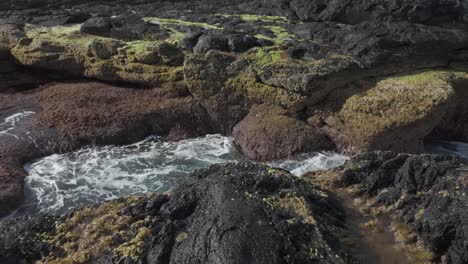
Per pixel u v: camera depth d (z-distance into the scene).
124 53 21.03
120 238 10.73
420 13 21.39
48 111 19.61
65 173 16.80
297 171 16.75
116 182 16.34
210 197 10.88
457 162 12.45
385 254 10.78
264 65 19.03
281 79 18.50
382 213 11.96
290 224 10.17
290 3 24.75
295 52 19.61
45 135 18.34
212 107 19.55
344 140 17.84
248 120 18.91
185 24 23.48
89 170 16.98
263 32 21.98
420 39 19.41
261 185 11.24
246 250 9.52
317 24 22.23
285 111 18.67
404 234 11.30
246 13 25.78
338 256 9.93
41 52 21.66
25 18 25.44
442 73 19.05
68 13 25.73
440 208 11.03
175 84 20.23
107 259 10.28
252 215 10.13
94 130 18.67
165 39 21.77
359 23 22.12
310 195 11.58
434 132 19.39
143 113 19.33
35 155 17.75
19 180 16.14
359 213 12.02
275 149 17.77
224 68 19.53
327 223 11.06
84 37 22.55
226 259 9.41
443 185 11.50
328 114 18.38
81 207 11.99
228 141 19.09
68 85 21.56
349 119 17.84
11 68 22.42
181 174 16.80
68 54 21.61
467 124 19.50
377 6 21.94
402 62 19.31
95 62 21.25
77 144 18.30
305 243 9.98
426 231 11.01
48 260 10.57
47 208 15.08
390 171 12.81
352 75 18.70
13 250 10.73
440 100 17.14
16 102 20.58
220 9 26.83
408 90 17.73
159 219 10.97
